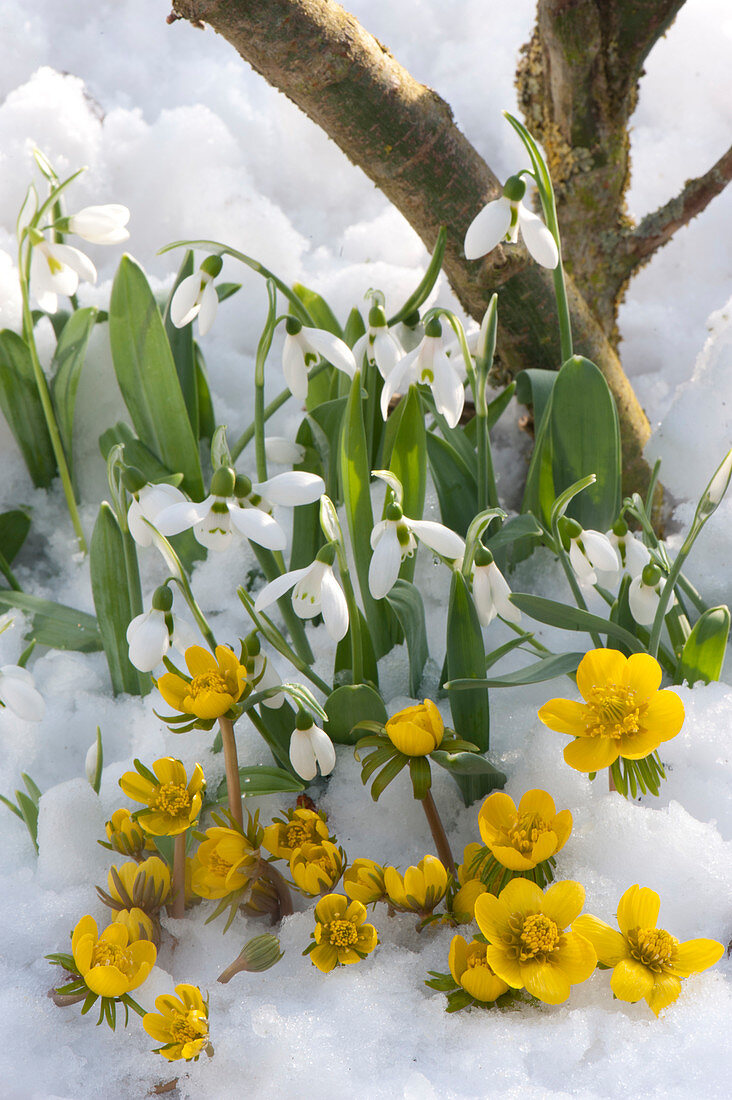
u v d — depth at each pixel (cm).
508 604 78
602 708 75
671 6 92
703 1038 73
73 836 80
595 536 79
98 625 85
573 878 77
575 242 98
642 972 73
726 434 91
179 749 82
